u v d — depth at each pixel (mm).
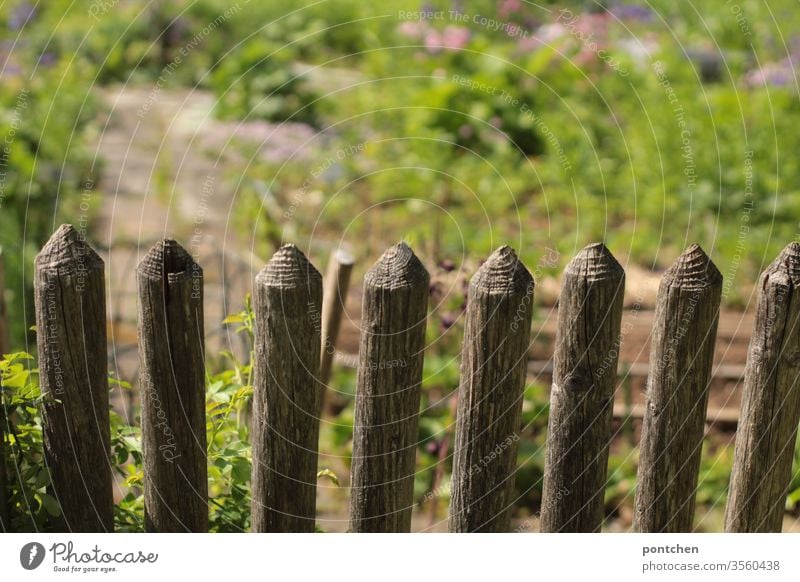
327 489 3402
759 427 2041
